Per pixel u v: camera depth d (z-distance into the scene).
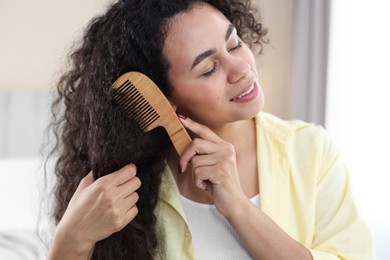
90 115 1.04
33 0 2.44
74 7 2.46
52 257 0.99
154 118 0.97
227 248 1.04
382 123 1.94
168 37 0.97
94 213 0.95
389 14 1.89
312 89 2.33
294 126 1.16
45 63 2.47
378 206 1.95
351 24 2.09
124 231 1.07
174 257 1.07
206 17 0.96
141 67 1.01
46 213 1.35
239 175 1.09
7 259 1.79
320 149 1.11
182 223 1.08
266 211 1.04
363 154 2.04
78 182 1.12
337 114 2.19
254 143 1.12
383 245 1.92
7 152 2.46
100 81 1.01
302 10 2.38
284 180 1.08
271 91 2.69
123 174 0.97
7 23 2.43
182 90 1.00
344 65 2.15
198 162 0.97
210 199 1.07
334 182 1.09
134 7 1.01
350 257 1.00
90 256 1.06
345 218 1.05
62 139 1.17
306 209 1.06
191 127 0.98
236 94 0.97
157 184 1.08
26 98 2.45
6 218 2.09
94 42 1.08
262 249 0.97
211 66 0.97
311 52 2.35
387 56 1.91
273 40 2.64
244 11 1.16
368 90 2.01
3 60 2.45
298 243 0.98
